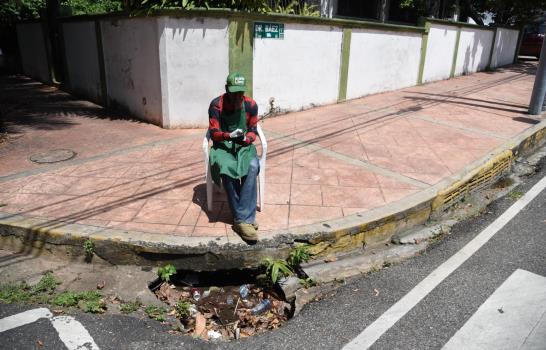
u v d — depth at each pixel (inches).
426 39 493.7
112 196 189.0
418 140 283.0
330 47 367.6
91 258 155.1
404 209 178.5
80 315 130.2
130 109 347.9
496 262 157.8
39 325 125.0
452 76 582.6
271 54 323.9
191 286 156.6
